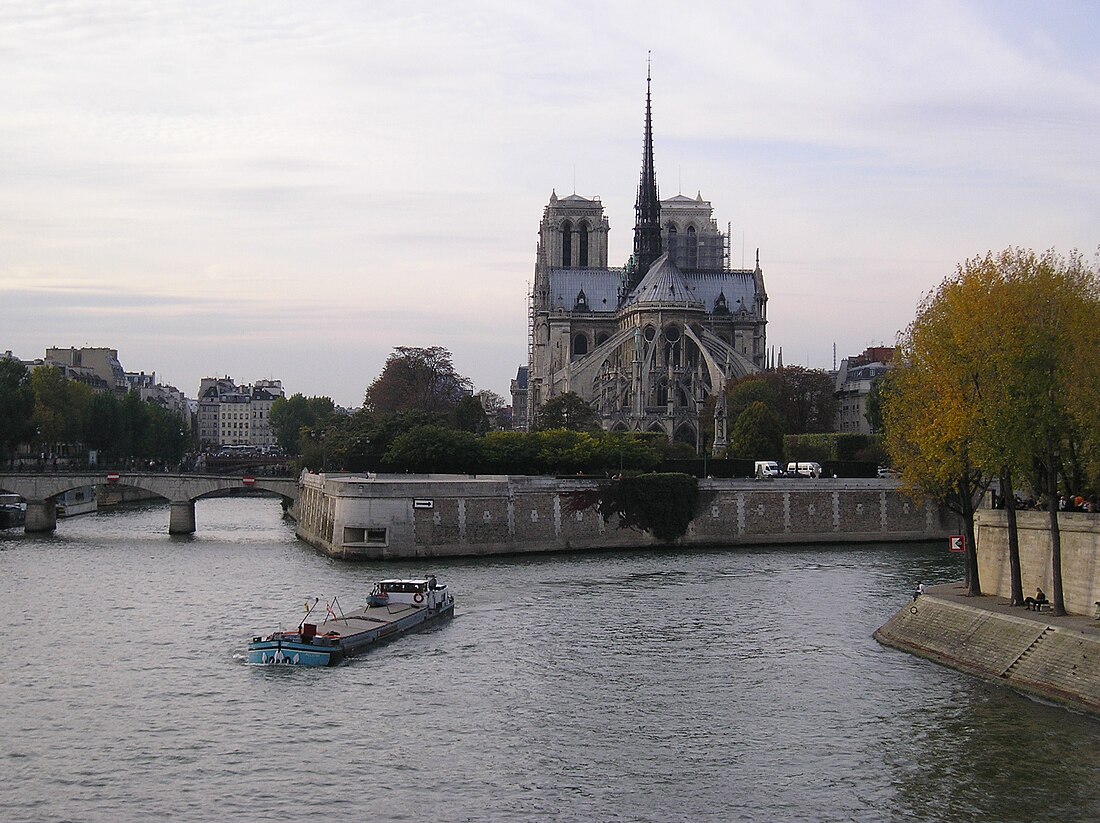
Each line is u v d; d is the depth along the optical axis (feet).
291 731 223.10
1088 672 231.50
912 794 190.39
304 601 353.51
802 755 208.74
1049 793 189.67
